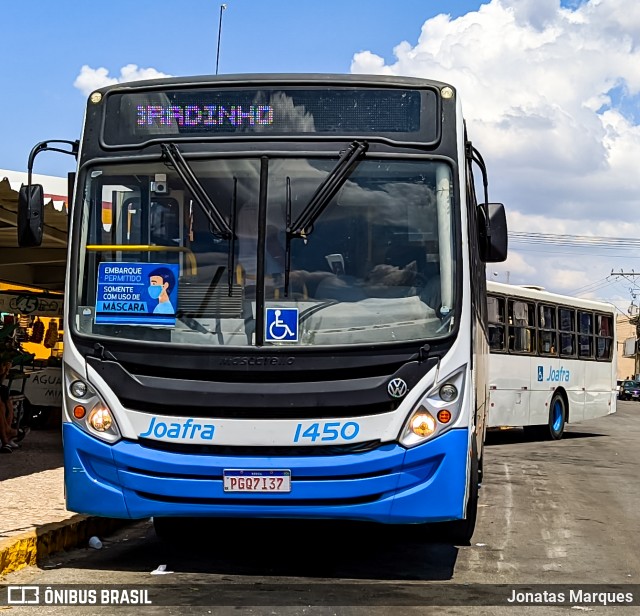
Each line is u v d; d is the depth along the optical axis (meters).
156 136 7.39
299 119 7.33
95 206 7.34
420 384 6.83
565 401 23.03
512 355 20.14
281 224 7.13
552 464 16.95
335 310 6.96
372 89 7.37
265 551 8.40
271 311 6.93
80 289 7.21
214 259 7.11
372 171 7.24
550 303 22.11
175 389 6.82
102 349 6.98
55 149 7.77
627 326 108.00
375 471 6.71
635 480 14.72
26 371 17.44
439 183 7.23
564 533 9.75
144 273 7.15
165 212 7.26
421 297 7.05
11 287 18.62
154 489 6.79
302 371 6.80
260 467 6.68
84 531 8.66
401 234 7.14
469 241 7.62
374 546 8.70
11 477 11.43
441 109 7.37
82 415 6.98
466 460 6.90
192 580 7.16
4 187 10.96
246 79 7.40
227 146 7.28
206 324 6.99
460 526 8.91
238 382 6.82
